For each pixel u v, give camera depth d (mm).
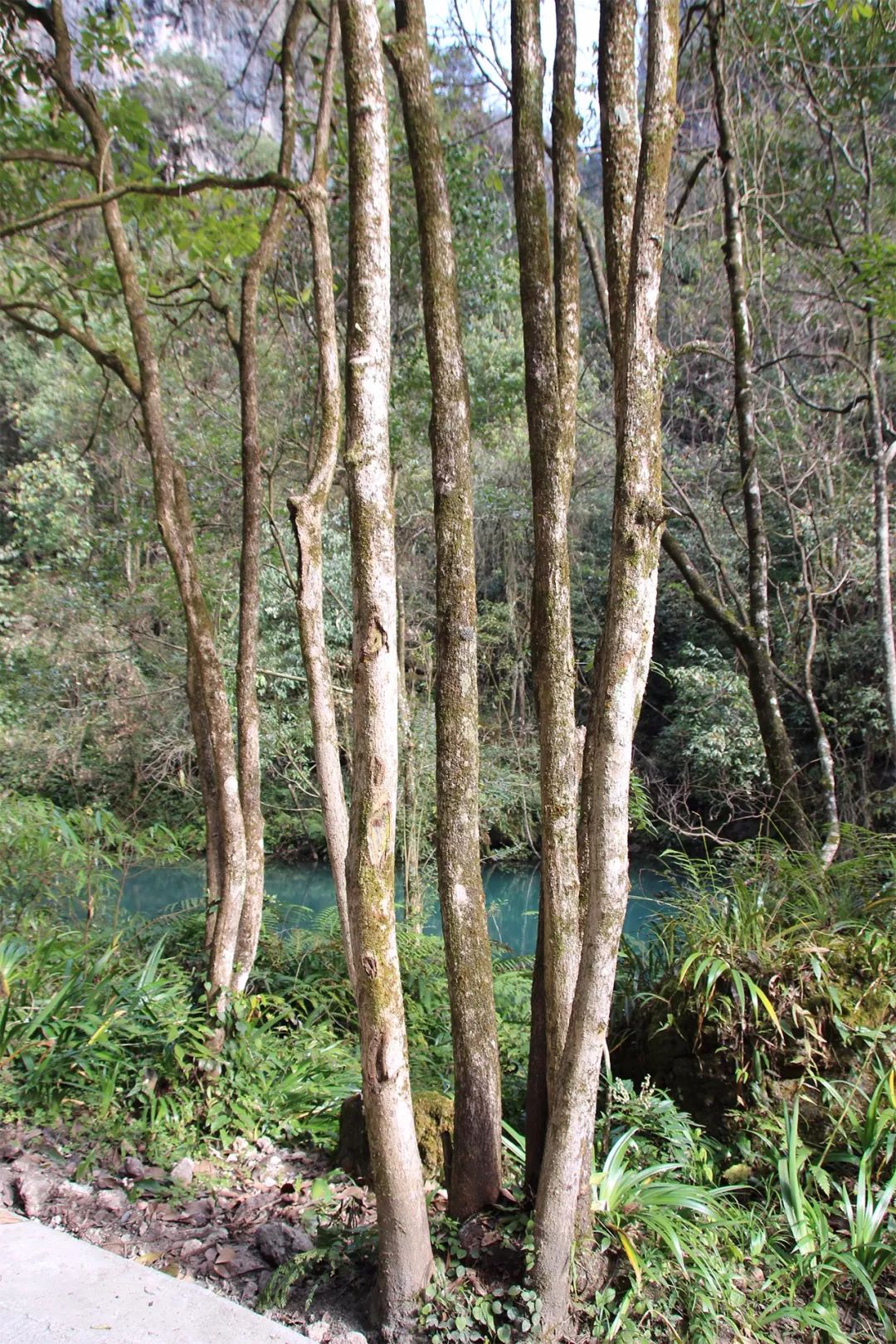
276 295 5945
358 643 1972
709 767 9391
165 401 9578
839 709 9375
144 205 4867
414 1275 2004
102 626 9250
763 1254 2457
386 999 1949
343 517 10633
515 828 10172
